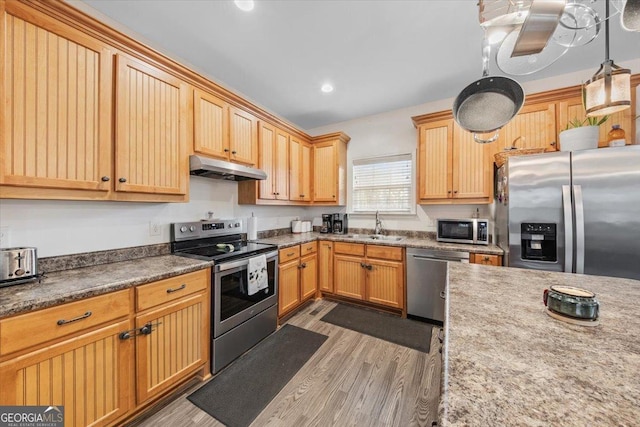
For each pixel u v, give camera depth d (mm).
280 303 2516
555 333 746
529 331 758
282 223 3533
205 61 2219
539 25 852
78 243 1583
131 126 1560
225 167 2086
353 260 3008
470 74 2449
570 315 805
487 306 952
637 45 2020
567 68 2406
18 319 980
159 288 1455
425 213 3197
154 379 1424
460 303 981
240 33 1864
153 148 1684
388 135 3426
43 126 1223
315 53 2109
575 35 1090
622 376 550
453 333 746
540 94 2295
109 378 1239
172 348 1521
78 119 1338
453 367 582
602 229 1789
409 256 2666
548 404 468
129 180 1548
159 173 1719
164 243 2041
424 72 2404
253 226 2777
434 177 2793
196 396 1589
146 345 1389
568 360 611
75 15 1302
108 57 1457
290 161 3162
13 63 1134
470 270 1479
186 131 1904
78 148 1340
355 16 1701
